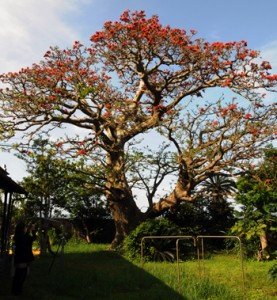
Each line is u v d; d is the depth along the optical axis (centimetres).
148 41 1788
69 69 1867
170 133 1875
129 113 2003
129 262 1505
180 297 775
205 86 1967
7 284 935
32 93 1825
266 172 1725
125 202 2030
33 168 2036
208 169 1873
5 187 1423
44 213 2067
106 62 1977
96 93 1856
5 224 1516
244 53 1777
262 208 1395
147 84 1972
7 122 1817
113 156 2039
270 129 1744
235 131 1741
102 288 889
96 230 2598
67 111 1883
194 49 1831
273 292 843
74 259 1595
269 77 1738
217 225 2270
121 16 1855
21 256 807
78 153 1827
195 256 1647
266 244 1463
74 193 2438
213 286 842
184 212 2327
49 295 811
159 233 1639
